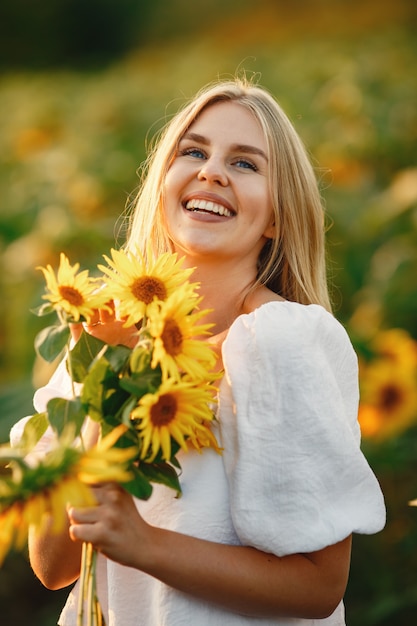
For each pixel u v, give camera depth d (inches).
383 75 340.2
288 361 73.7
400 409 151.3
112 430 68.3
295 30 773.9
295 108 312.2
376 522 75.0
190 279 86.4
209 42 807.7
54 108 402.3
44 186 266.5
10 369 212.7
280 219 87.1
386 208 195.5
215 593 73.4
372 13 749.3
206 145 85.1
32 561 84.4
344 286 195.0
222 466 75.9
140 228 90.3
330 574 75.9
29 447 70.4
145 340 68.5
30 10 959.6
